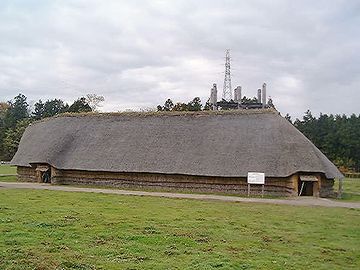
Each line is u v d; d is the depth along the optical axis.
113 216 20.81
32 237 15.37
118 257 12.94
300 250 14.81
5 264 11.81
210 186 38.91
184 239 15.67
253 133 41.03
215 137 41.69
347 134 90.12
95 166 42.53
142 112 48.72
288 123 42.56
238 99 57.91
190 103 104.31
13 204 24.78
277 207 27.52
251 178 34.88
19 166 49.09
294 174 36.88
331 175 38.28
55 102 155.25
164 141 43.03
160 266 12.00
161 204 27.03
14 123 121.06
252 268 12.09
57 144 46.41
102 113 50.47
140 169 40.69
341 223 21.03
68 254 13.10
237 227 18.81
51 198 28.80
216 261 12.66
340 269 12.54
